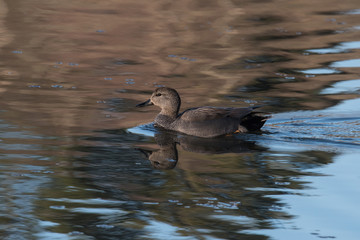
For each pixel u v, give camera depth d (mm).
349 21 27062
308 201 10266
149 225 9359
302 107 16469
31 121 14844
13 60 20922
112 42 23562
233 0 30906
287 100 17078
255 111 15250
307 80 19062
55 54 21812
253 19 27281
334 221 9531
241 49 22734
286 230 9219
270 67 20547
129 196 10477
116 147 13273
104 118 15508
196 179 11336
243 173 11672
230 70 20188
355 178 11297
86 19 26672
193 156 12836
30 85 18219
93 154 12680
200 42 23688
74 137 13812
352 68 20312
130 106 16672
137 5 29281
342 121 15344
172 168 11969
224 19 27156
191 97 17344
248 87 18344
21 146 12961
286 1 31047
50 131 14141
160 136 14422
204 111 14852
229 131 14641
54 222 9414
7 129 14109
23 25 25531
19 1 29703
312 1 31078
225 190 10766
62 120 15070
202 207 10055
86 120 15234
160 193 10625
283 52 22391
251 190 10766
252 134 14578
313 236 9039
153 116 16078
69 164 12000
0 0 29625
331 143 13727
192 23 26391
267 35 24766
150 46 23094
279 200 10312
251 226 9344
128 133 14438
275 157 12711
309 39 24203
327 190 10734
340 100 17047
